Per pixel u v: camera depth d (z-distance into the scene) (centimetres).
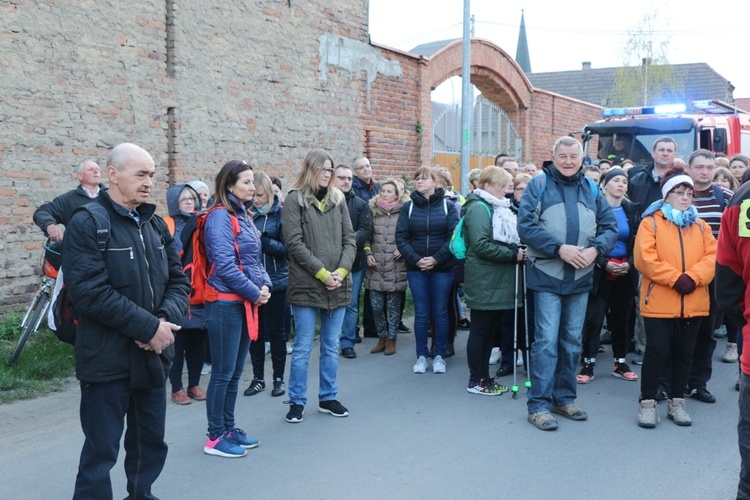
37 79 789
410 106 1352
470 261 623
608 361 749
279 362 632
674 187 552
